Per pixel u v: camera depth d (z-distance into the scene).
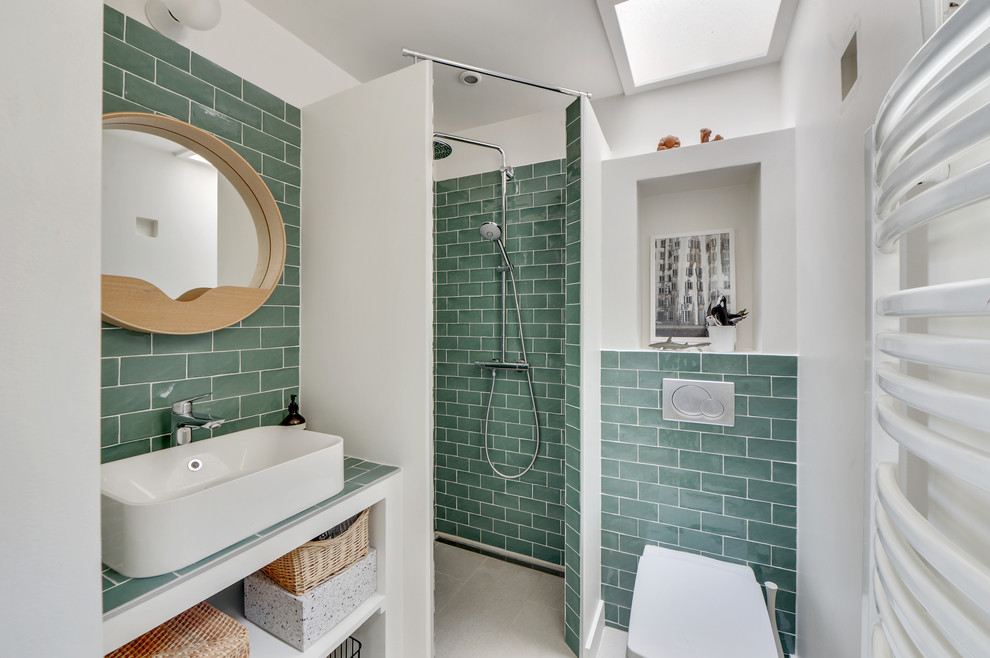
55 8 0.41
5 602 0.37
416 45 1.80
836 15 1.10
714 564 1.53
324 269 1.64
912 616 0.43
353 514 1.30
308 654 1.14
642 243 2.03
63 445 0.41
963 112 0.50
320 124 1.65
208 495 0.92
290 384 1.67
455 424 2.57
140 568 0.84
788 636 1.57
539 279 2.34
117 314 1.14
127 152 1.19
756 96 1.88
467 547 2.53
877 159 0.60
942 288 0.36
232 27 1.49
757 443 1.62
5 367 0.37
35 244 0.39
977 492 0.47
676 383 1.73
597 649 1.71
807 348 1.41
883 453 0.65
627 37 1.77
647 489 1.79
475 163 2.51
